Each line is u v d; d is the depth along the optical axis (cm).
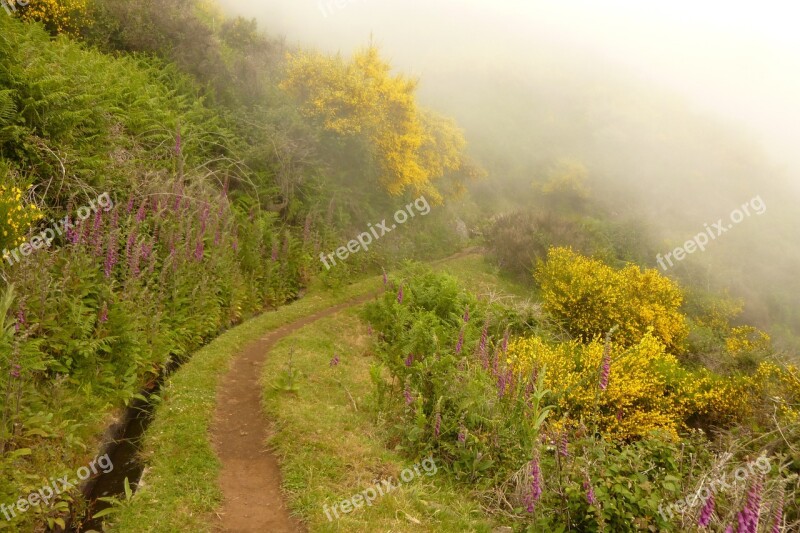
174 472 551
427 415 684
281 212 1603
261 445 636
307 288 1483
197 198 1145
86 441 591
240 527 487
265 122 1700
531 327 1341
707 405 1066
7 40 945
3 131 841
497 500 582
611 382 918
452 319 1163
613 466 486
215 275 1083
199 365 831
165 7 1769
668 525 449
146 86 1405
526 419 646
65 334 656
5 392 527
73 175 887
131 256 819
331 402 781
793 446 642
